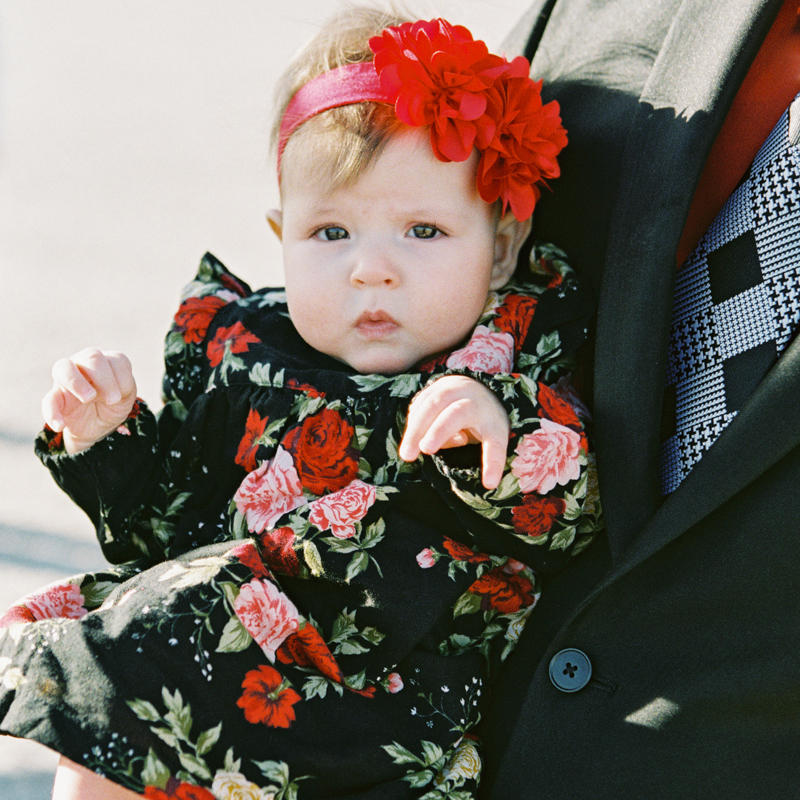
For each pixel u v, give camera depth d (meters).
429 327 1.30
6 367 4.09
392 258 1.28
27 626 1.12
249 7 15.49
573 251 1.37
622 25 1.37
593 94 1.37
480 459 1.16
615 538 1.12
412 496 1.24
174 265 5.61
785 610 1.01
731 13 1.14
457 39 1.32
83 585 1.27
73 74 12.05
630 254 1.14
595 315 1.32
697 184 1.13
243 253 5.76
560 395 1.25
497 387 1.15
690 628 1.06
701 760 1.02
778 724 1.00
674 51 1.20
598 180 1.33
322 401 1.29
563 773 1.09
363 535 1.21
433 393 1.12
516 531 1.18
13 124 9.70
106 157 8.50
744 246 1.11
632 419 1.11
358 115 1.29
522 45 1.52
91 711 1.04
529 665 1.20
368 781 1.09
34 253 5.78
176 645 1.08
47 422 1.22
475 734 1.22
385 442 1.26
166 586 1.12
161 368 4.04
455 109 1.26
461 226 1.30
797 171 1.08
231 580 1.13
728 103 1.11
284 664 1.13
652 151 1.16
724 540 1.03
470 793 1.13
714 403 1.10
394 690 1.17
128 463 1.33
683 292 1.19
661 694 1.05
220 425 1.35
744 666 1.01
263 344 1.39
